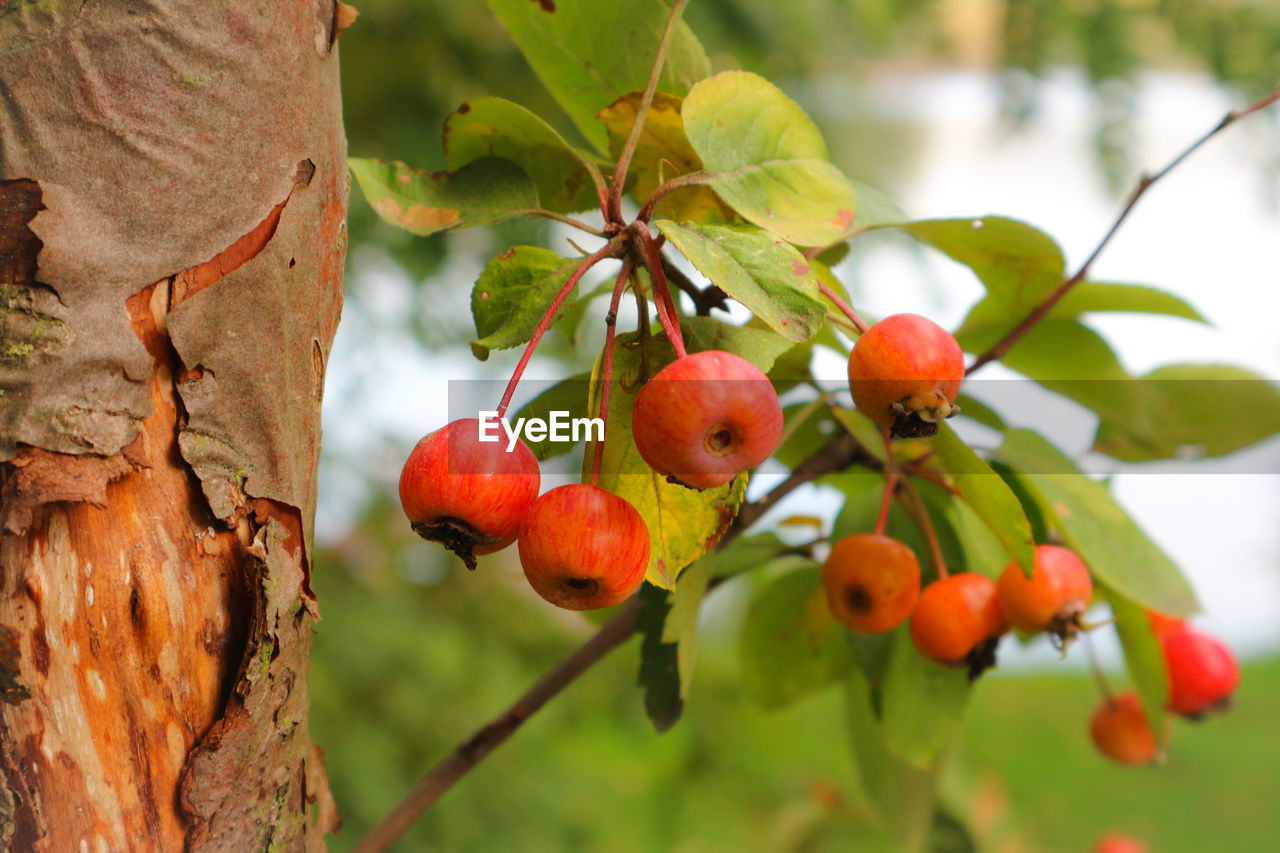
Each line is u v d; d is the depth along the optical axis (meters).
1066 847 1.15
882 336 0.31
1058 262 0.38
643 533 0.30
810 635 0.42
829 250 0.37
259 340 0.29
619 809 1.02
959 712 0.39
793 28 0.82
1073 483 0.37
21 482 0.28
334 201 0.30
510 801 0.84
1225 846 1.15
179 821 0.29
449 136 0.34
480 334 0.32
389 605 0.86
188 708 0.29
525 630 0.94
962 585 0.36
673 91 0.35
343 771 0.76
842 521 0.40
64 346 0.28
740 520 0.38
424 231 0.33
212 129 0.29
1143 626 0.37
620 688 0.96
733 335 0.31
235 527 0.29
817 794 0.66
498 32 0.84
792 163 0.32
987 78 0.70
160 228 0.28
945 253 0.39
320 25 0.30
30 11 0.28
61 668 0.29
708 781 1.03
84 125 0.28
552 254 0.32
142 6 0.28
